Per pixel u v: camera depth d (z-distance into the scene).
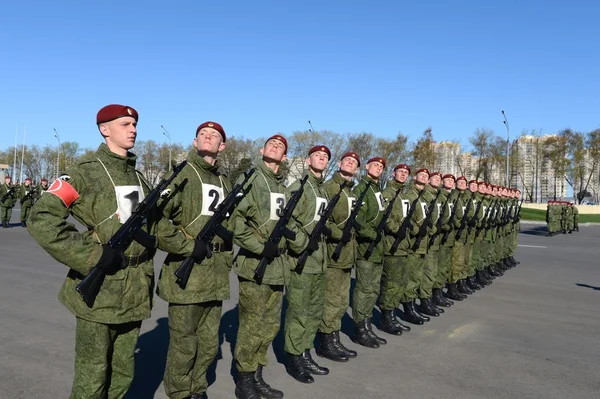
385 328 6.15
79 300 2.77
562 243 18.06
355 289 5.64
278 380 4.48
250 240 3.86
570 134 57.97
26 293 7.44
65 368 4.53
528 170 69.94
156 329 5.74
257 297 4.00
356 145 48.25
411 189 7.01
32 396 3.93
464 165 66.38
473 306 7.70
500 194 11.47
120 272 2.84
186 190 3.50
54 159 76.88
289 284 4.54
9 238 14.80
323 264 4.64
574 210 24.58
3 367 4.50
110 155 2.94
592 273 10.93
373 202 5.63
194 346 3.50
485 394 4.30
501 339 5.95
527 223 30.81
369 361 5.06
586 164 70.62
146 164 64.62
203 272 3.47
